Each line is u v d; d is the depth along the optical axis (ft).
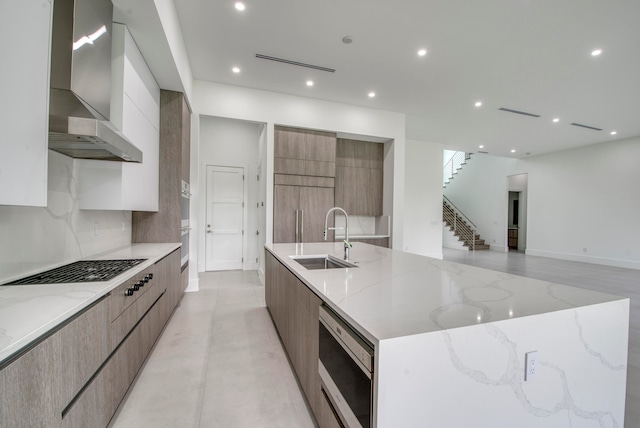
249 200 19.40
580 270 20.36
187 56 11.85
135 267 6.02
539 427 3.35
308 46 11.16
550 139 22.89
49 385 3.05
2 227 4.53
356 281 4.98
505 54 11.41
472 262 23.61
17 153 3.33
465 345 2.93
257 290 14.12
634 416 5.39
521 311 3.42
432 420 2.79
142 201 8.98
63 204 6.29
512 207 35.22
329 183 16.52
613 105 15.96
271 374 6.75
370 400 2.75
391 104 16.76
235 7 9.07
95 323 4.12
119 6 6.71
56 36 5.03
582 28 9.69
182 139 11.50
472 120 19.12
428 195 25.66
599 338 3.76
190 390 6.10
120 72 7.29
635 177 21.63
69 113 5.33
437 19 9.49
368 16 9.41
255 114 14.90
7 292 4.12
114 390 4.82
